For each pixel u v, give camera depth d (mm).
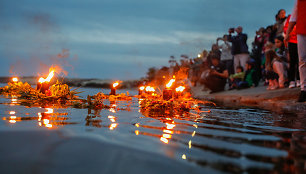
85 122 2102
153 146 1379
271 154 1338
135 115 2846
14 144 1182
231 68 13242
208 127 2197
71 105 3520
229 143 1579
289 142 1654
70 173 896
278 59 8305
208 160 1194
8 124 1791
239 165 1138
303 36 5137
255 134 1924
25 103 3537
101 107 3582
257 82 10641
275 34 9906
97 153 1129
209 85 11922
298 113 3717
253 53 12391
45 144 1212
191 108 4121
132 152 1201
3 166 921
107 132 1679
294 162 1199
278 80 8711
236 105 5199
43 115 2422
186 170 1034
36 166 937
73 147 1189
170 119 2650
